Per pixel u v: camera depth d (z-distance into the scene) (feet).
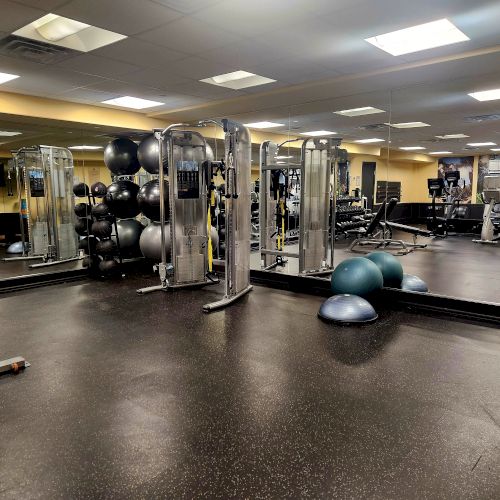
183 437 6.72
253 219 23.95
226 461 6.11
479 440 6.61
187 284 16.80
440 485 5.59
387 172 17.44
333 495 5.41
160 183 15.55
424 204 18.39
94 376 8.98
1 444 6.57
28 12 9.82
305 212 17.13
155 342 10.94
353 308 12.34
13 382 8.74
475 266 16.81
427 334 11.42
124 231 20.38
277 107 19.22
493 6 9.50
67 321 12.76
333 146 17.46
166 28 10.83
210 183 16.01
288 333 11.55
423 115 17.40
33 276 17.42
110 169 19.67
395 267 14.30
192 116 21.72
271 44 12.00
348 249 19.69
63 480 5.73
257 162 23.11
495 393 8.14
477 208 19.06
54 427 7.04
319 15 9.98
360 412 7.46
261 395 8.10
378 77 14.66
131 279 18.63
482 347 10.50
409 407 7.63
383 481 5.67
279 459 6.15
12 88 16.78
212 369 9.28
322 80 15.67
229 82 16.66
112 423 7.14
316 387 8.42
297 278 16.78
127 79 15.67
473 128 16.76
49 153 20.29
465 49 12.36
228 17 10.12
